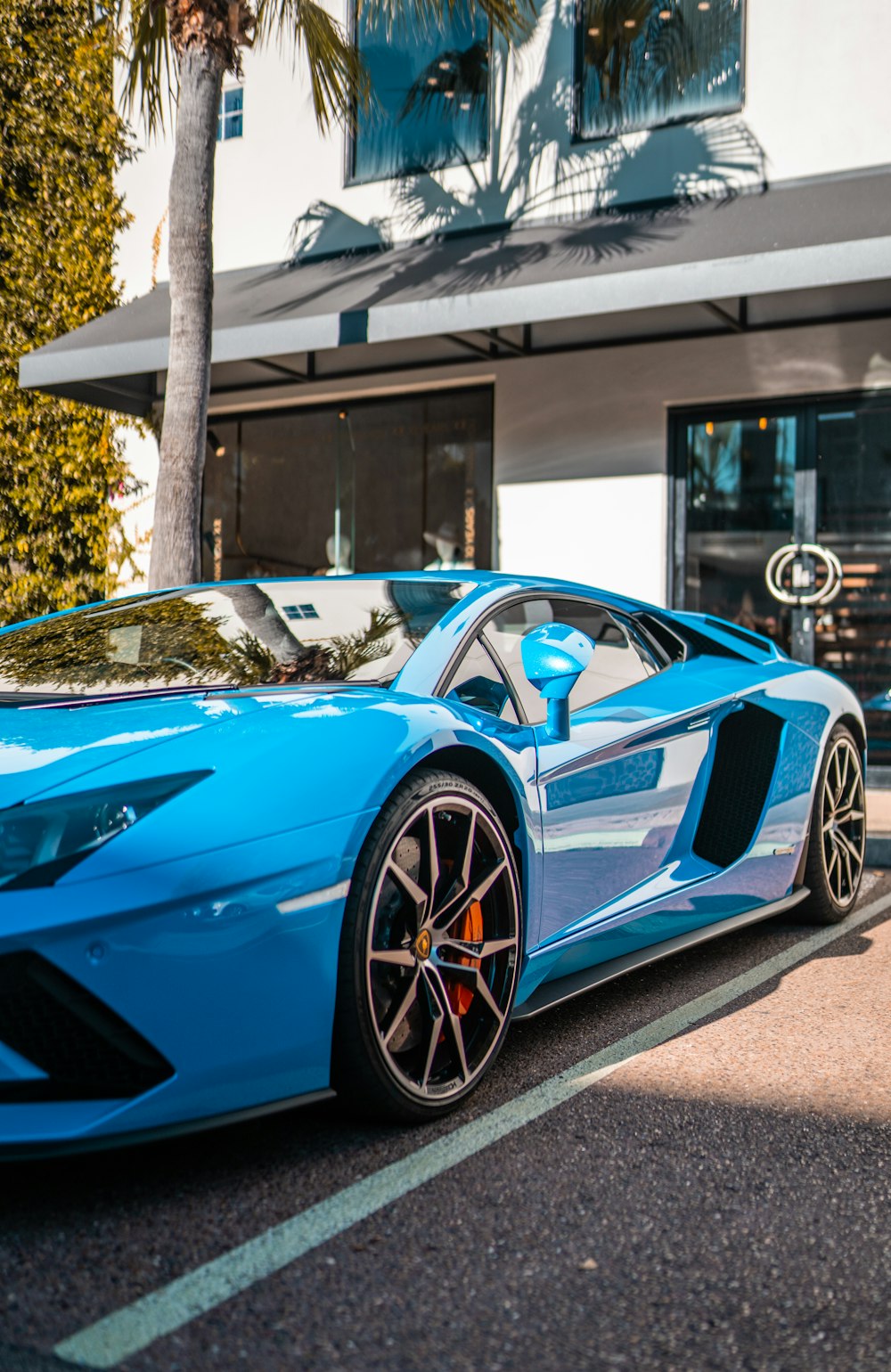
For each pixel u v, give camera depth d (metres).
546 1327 1.46
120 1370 1.34
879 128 6.78
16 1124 1.64
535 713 2.60
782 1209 1.79
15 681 2.51
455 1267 1.60
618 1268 1.61
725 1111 2.19
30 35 9.05
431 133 8.17
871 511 6.89
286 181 8.76
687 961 3.36
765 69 7.06
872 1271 1.61
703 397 7.23
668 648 3.33
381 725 2.09
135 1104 1.68
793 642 7.09
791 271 5.76
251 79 8.88
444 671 2.43
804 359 6.95
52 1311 1.47
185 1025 1.72
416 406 8.37
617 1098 2.25
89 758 1.90
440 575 2.92
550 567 7.69
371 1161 1.95
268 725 2.02
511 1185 1.86
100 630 2.79
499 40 7.89
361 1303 1.50
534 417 7.74
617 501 7.49
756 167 7.06
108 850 1.71
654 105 7.41
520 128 7.83
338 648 2.51
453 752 2.23
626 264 6.28
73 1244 1.65
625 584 7.46
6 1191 1.83
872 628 6.89
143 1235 1.68
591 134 7.61
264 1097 1.84
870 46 6.81
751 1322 1.48
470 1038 2.25
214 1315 1.47
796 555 7.07
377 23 8.29
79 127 9.25
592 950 2.63
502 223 7.90
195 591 3.02
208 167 5.55
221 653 2.53
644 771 2.82
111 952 1.65
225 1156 1.97
